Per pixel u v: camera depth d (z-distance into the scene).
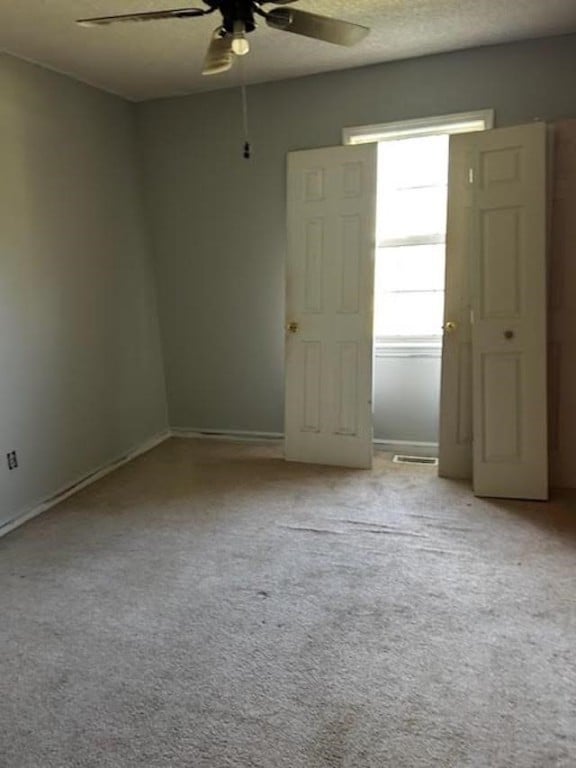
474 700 1.89
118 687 1.99
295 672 2.04
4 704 1.92
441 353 3.89
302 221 4.03
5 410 3.31
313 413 4.12
